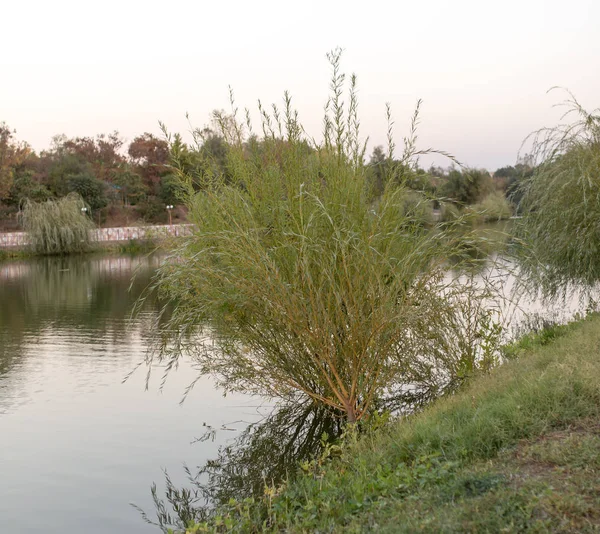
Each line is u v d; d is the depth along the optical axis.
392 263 6.58
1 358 11.66
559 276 10.25
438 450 4.56
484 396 5.55
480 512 3.30
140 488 6.00
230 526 4.40
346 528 3.58
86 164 65.19
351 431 6.42
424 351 7.38
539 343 8.76
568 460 3.81
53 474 6.36
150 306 18.09
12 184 54.91
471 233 6.73
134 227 46.41
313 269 6.55
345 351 6.69
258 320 7.17
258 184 7.06
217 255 6.64
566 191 9.78
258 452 6.77
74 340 13.31
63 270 30.31
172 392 9.30
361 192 6.69
